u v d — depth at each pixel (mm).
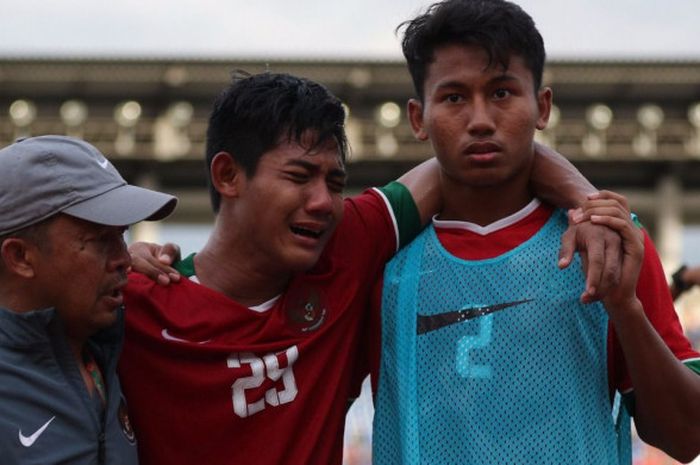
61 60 26234
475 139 4551
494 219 4848
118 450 4352
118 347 4535
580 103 27938
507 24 4543
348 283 4863
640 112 27703
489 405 4594
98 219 4305
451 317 4699
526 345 4613
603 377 4648
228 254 4793
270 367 4691
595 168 28406
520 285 4676
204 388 4660
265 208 4613
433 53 4652
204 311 4727
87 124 27422
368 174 28703
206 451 4691
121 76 26719
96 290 4344
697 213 29234
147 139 27719
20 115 26984
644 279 4609
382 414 4824
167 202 4484
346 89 27375
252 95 4645
